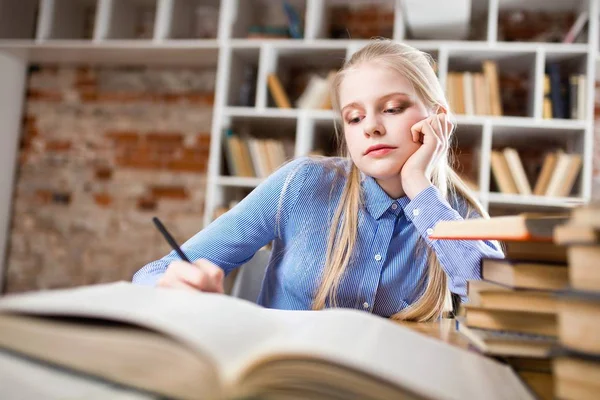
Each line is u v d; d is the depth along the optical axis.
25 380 0.32
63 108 3.62
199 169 3.44
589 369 0.33
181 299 0.46
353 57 1.07
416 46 2.79
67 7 3.46
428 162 0.99
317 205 1.12
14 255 3.56
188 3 3.39
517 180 2.66
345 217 1.08
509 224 0.41
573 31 2.70
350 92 1.00
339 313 0.52
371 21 3.31
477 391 0.34
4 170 3.53
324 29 3.20
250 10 3.32
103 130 3.57
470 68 3.01
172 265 0.67
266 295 1.18
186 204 3.43
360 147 1.00
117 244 3.47
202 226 3.40
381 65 0.99
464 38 3.05
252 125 3.17
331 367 0.32
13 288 3.54
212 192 2.86
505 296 0.49
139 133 3.53
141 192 3.49
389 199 1.06
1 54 3.44
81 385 0.32
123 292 0.47
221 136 2.93
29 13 3.66
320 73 3.30
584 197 2.55
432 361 0.39
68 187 3.56
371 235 1.06
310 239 1.10
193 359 0.33
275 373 0.31
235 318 0.42
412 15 2.75
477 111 2.72
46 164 3.60
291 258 1.11
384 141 0.98
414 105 1.00
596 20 2.63
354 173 1.11
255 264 1.31
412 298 1.05
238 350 0.35
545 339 0.46
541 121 2.63
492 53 2.78
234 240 1.08
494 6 2.77
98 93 3.60
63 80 3.63
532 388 0.40
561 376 0.34
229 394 0.30
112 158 3.54
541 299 0.48
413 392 0.31
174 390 0.31
